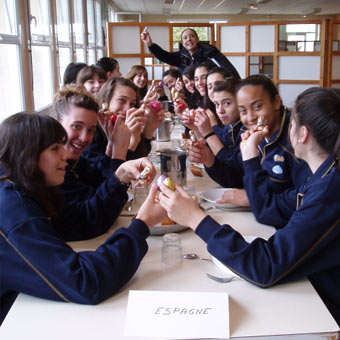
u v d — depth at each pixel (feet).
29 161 3.11
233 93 7.31
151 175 4.26
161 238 4.05
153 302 2.76
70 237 4.09
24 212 2.98
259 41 22.53
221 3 38.68
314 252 3.03
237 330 2.60
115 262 2.98
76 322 2.69
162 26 22.11
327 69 22.44
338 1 37.88
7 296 3.20
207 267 3.39
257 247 3.08
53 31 14.78
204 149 5.82
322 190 3.05
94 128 4.91
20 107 11.23
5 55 10.10
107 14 32.12
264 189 4.29
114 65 14.58
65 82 11.20
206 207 4.97
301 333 2.56
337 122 3.03
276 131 5.23
